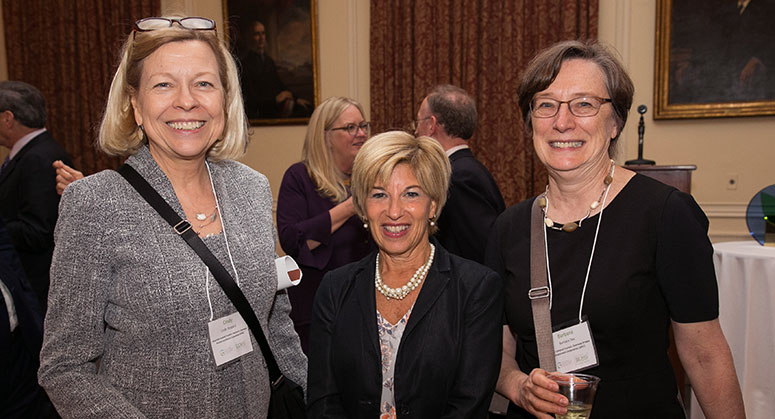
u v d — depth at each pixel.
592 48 1.35
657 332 1.30
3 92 3.00
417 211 1.43
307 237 2.43
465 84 5.45
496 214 2.62
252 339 1.34
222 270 1.26
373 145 1.46
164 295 1.19
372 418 1.35
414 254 1.48
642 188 1.32
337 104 2.64
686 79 4.90
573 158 1.32
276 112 6.11
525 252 1.44
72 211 1.15
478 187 2.59
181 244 1.24
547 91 1.35
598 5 5.03
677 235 1.23
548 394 1.18
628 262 1.27
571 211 1.41
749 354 2.69
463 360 1.33
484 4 5.29
